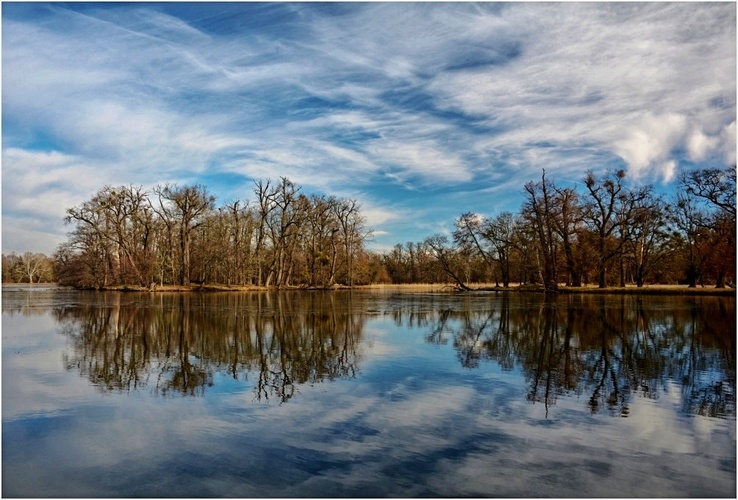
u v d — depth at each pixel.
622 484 8.24
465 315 35.12
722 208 55.50
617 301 47.53
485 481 8.27
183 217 75.38
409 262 129.62
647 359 18.66
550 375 15.95
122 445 9.88
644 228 63.94
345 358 18.83
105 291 73.31
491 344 22.16
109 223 75.00
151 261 72.50
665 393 13.84
